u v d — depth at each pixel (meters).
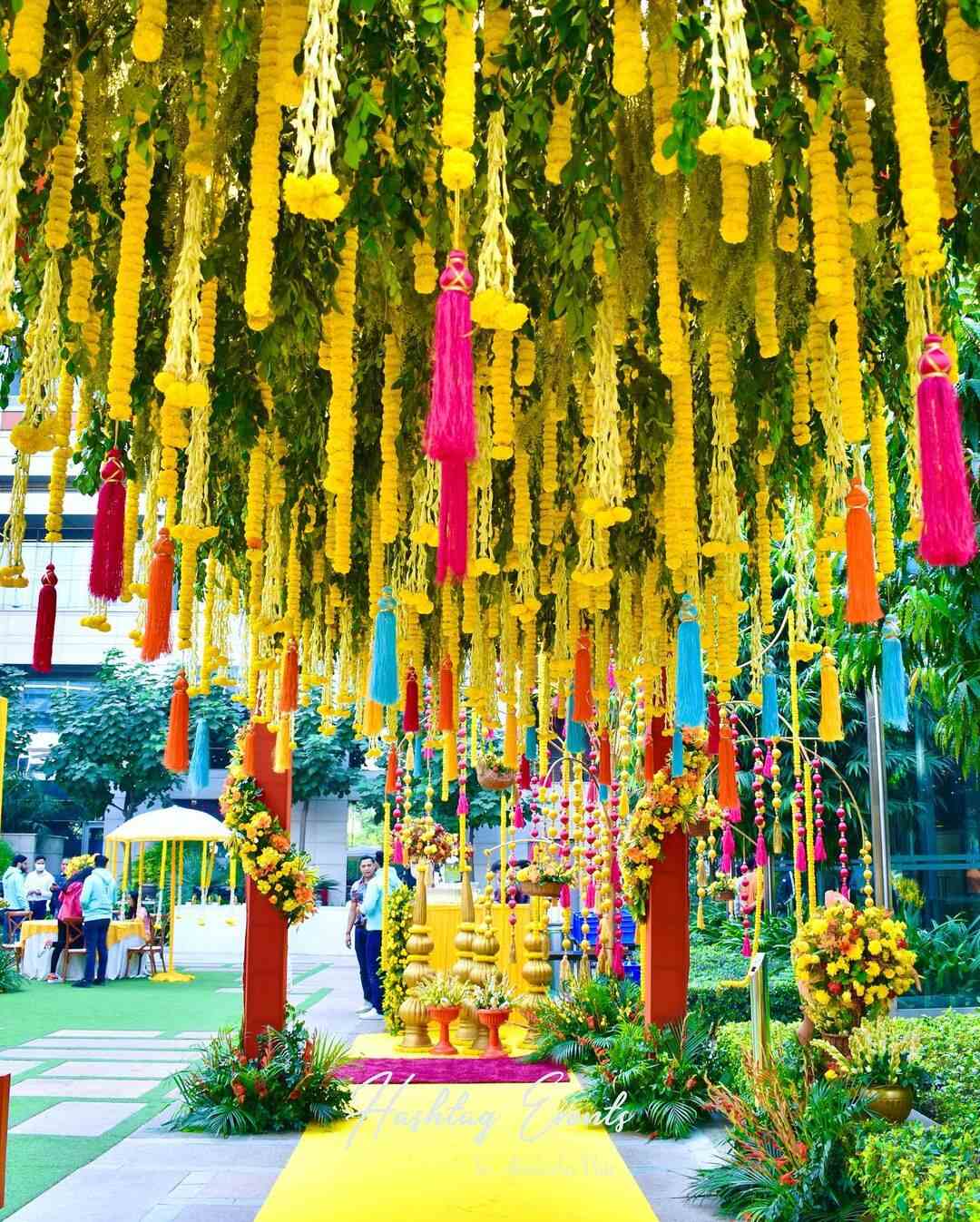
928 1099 4.18
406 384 2.83
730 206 1.70
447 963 9.20
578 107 2.03
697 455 3.41
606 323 2.21
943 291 2.63
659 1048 5.68
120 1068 7.23
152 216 2.33
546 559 4.05
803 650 3.64
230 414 2.83
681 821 5.98
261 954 5.72
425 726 7.28
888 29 1.41
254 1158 4.91
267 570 3.42
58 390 2.63
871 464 2.84
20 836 19.95
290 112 2.19
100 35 2.05
